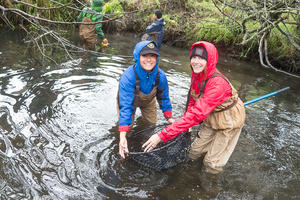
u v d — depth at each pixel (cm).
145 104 315
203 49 232
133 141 282
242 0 516
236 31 675
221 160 267
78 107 362
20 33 693
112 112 360
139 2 862
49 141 281
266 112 405
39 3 740
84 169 246
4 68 459
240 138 328
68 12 798
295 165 283
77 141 288
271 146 316
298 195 239
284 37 611
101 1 675
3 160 244
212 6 781
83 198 213
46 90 398
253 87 502
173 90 445
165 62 595
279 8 466
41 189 217
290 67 624
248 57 680
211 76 238
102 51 631
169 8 836
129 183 235
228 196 230
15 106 340
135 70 270
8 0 633
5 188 213
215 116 262
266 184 251
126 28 859
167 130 235
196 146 289
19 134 285
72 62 532
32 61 511
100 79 462
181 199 223
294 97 473
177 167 265
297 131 355
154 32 660
